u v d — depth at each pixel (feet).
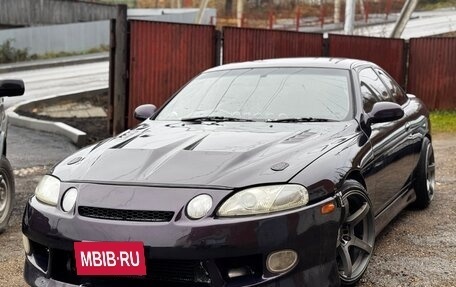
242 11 148.56
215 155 12.11
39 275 11.98
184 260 10.67
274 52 41.27
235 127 14.39
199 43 37.27
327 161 12.32
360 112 15.24
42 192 12.51
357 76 16.69
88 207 11.37
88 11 115.24
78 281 11.55
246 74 17.28
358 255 13.57
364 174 13.84
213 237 10.58
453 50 50.01
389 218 16.42
